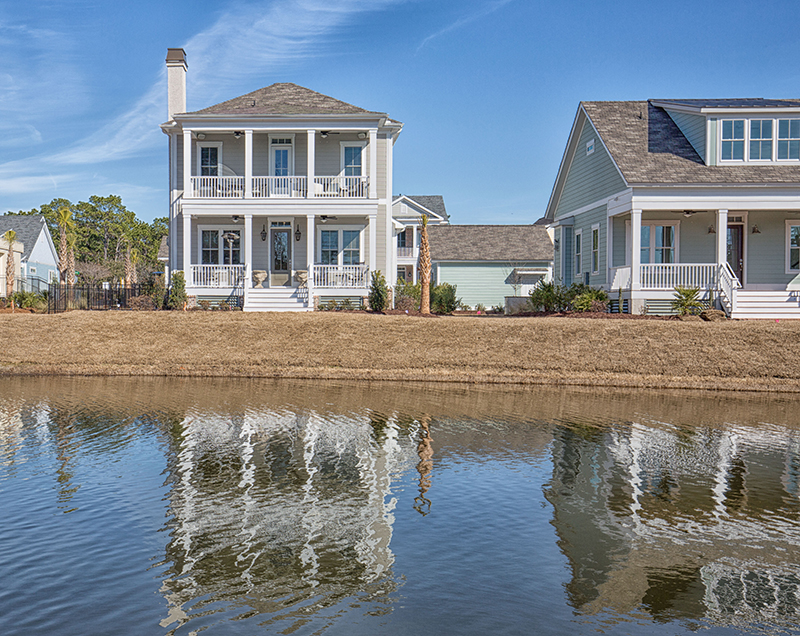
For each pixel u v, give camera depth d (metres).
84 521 8.84
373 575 7.37
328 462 11.60
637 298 24.67
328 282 28.31
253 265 29.67
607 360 21.47
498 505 9.58
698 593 7.05
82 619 6.42
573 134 30.78
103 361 22.69
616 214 26.02
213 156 29.58
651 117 28.41
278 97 31.20
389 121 29.38
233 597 6.89
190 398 17.55
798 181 24.00
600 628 6.35
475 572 7.49
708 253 26.34
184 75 31.17
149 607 6.67
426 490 10.20
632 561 7.79
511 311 31.62
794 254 26.05
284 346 23.38
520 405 17.00
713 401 17.81
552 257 43.53
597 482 10.63
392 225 30.89
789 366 20.55
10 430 13.75
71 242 54.09
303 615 6.53
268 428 14.09
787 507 9.55
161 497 9.77
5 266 41.44
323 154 29.55
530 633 6.24
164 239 69.06
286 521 8.90
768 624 6.46
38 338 24.31
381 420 15.00
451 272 44.03
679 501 9.79
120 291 31.36
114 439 13.04
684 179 24.19
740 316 24.19
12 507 9.32
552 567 7.62
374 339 23.59
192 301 28.19
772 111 25.11
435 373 21.36
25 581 7.18
